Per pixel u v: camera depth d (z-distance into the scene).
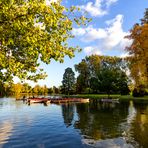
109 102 70.50
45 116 37.69
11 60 11.50
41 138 20.77
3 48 11.41
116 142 18.91
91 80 119.56
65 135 21.94
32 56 12.25
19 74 11.95
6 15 10.59
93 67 128.38
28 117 36.69
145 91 87.25
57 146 18.00
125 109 46.72
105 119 32.78
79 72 132.12
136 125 27.00
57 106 60.44
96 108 51.31
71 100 78.38
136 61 54.97
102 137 20.83
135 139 19.84
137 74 54.47
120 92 108.88
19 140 20.12
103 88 104.56
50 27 11.95
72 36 12.80
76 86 136.62
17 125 28.41
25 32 11.16
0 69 11.64
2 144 18.88
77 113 41.59
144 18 58.03
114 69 111.50
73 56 12.80
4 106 63.84
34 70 12.44
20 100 100.81
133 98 82.62
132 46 54.50
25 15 11.08
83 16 12.76
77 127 26.34
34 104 70.75
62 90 151.88
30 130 24.73
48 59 12.34
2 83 12.56
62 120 32.50
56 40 12.34
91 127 26.22
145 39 52.50
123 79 103.38
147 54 51.66
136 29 54.00
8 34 10.95
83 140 19.77
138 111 42.38
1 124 29.39
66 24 12.26
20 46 11.69
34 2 11.35
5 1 10.52
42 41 11.67
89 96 107.94
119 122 29.64
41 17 11.48
